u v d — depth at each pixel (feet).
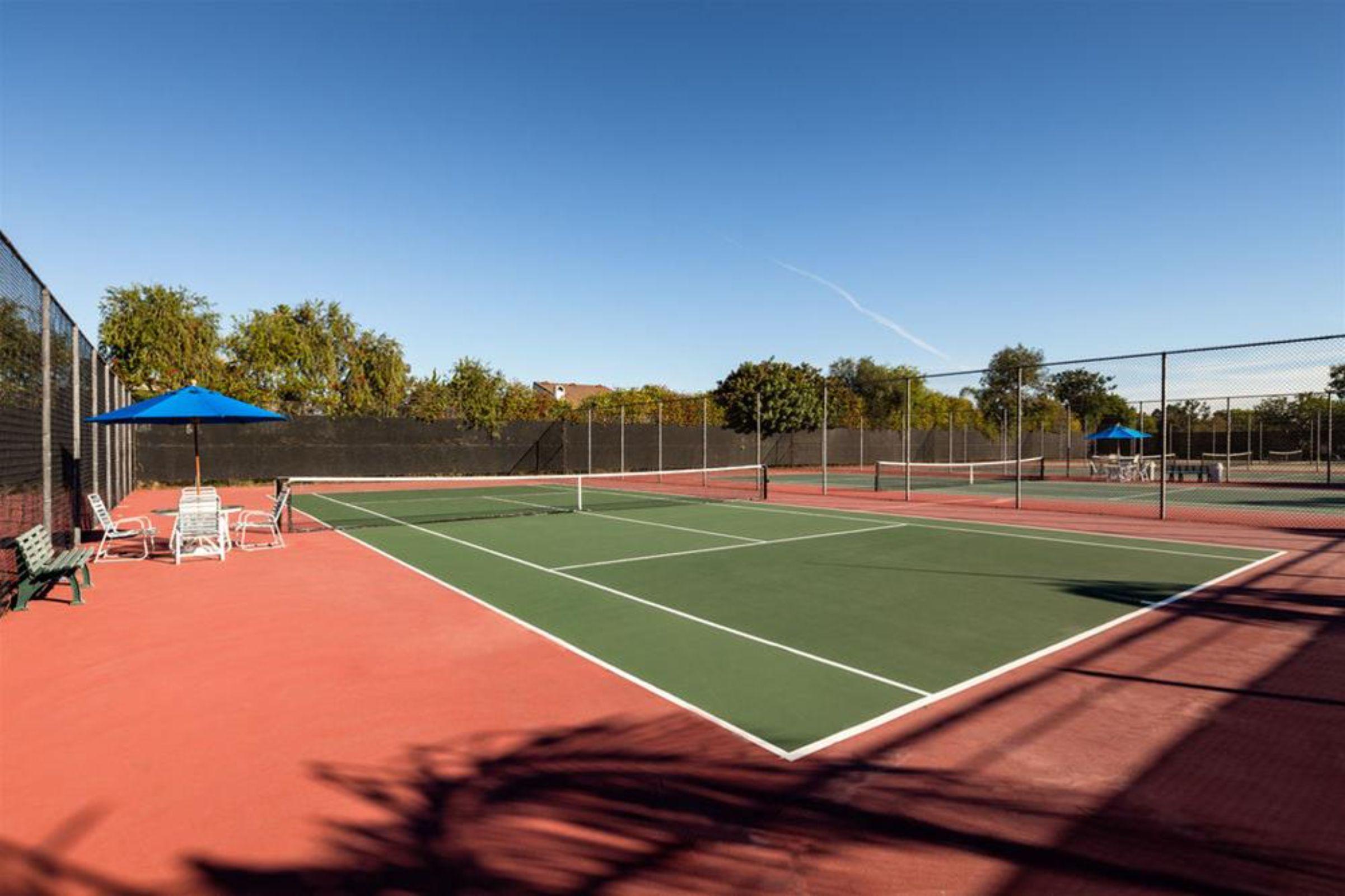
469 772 12.53
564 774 12.46
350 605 24.30
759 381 121.39
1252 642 20.10
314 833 10.64
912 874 9.72
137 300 82.94
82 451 41.16
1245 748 13.48
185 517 32.09
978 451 144.46
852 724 14.57
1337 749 13.42
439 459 92.89
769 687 16.66
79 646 19.53
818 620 22.44
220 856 10.06
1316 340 39.40
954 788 12.00
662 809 11.34
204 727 14.32
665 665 18.16
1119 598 25.41
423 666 17.99
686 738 13.93
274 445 83.56
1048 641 20.29
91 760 12.91
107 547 37.42
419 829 10.78
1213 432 115.65
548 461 100.32
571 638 20.47
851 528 44.50
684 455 111.04
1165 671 17.71
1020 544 37.86
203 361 84.58
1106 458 106.42
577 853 10.18
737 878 9.64
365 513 54.70
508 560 33.12
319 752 13.26
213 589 26.94
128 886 9.40
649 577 29.09
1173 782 12.21
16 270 25.17
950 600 25.09
